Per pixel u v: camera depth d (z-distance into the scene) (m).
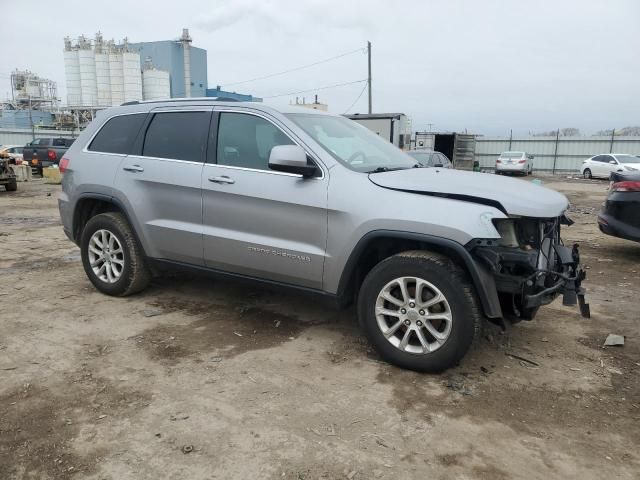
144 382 3.42
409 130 25.31
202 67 60.84
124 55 53.59
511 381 3.51
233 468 2.57
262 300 5.10
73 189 5.21
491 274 3.35
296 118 4.20
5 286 5.52
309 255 3.86
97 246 5.17
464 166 36.72
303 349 3.97
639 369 3.73
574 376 3.61
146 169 4.72
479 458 2.68
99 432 2.86
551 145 40.19
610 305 5.17
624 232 6.93
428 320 3.48
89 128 5.35
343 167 3.83
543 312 4.92
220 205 4.27
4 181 16.30
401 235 3.46
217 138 4.41
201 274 4.61
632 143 38.16
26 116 53.66
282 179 3.97
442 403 3.21
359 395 3.29
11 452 2.68
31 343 4.02
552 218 3.60
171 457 2.65
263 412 3.07
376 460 2.65
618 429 2.97
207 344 4.04
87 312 4.72
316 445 2.76
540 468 2.61
